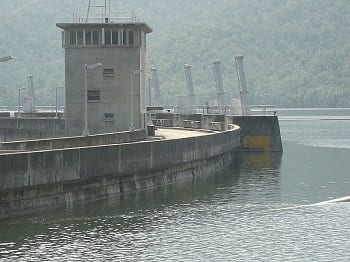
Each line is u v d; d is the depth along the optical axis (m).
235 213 114.31
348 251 91.06
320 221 107.88
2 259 86.19
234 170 174.00
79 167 113.44
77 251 90.19
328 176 161.38
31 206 109.19
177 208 118.00
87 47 191.62
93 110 193.00
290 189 140.25
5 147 130.75
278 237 97.88
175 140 143.50
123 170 125.06
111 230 101.19
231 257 88.50
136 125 192.50
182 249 91.81
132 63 191.75
